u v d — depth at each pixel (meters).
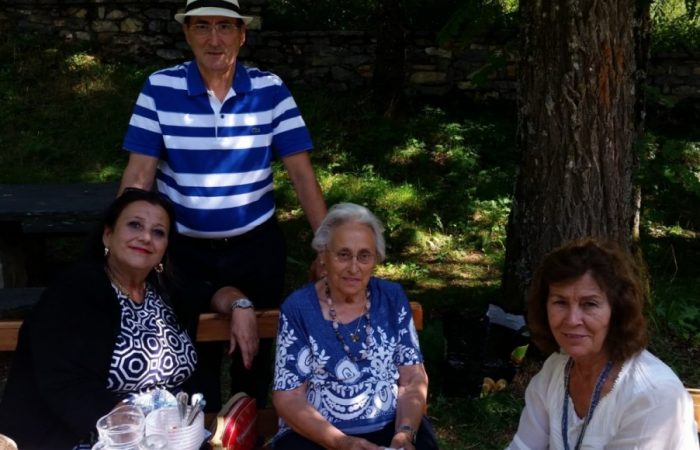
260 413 2.85
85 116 7.96
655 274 5.88
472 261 6.27
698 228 6.85
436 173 7.41
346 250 2.51
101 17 8.88
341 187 7.11
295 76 8.87
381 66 8.20
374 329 2.60
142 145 2.83
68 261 6.20
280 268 3.10
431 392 4.07
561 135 4.03
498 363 4.09
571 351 2.05
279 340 2.59
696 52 8.25
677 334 4.81
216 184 2.85
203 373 2.84
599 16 3.84
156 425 2.20
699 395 2.36
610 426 2.05
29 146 7.41
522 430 2.31
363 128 8.00
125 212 2.47
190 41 2.79
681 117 8.37
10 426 2.44
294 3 9.28
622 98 4.01
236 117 2.85
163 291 2.65
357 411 2.54
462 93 8.77
